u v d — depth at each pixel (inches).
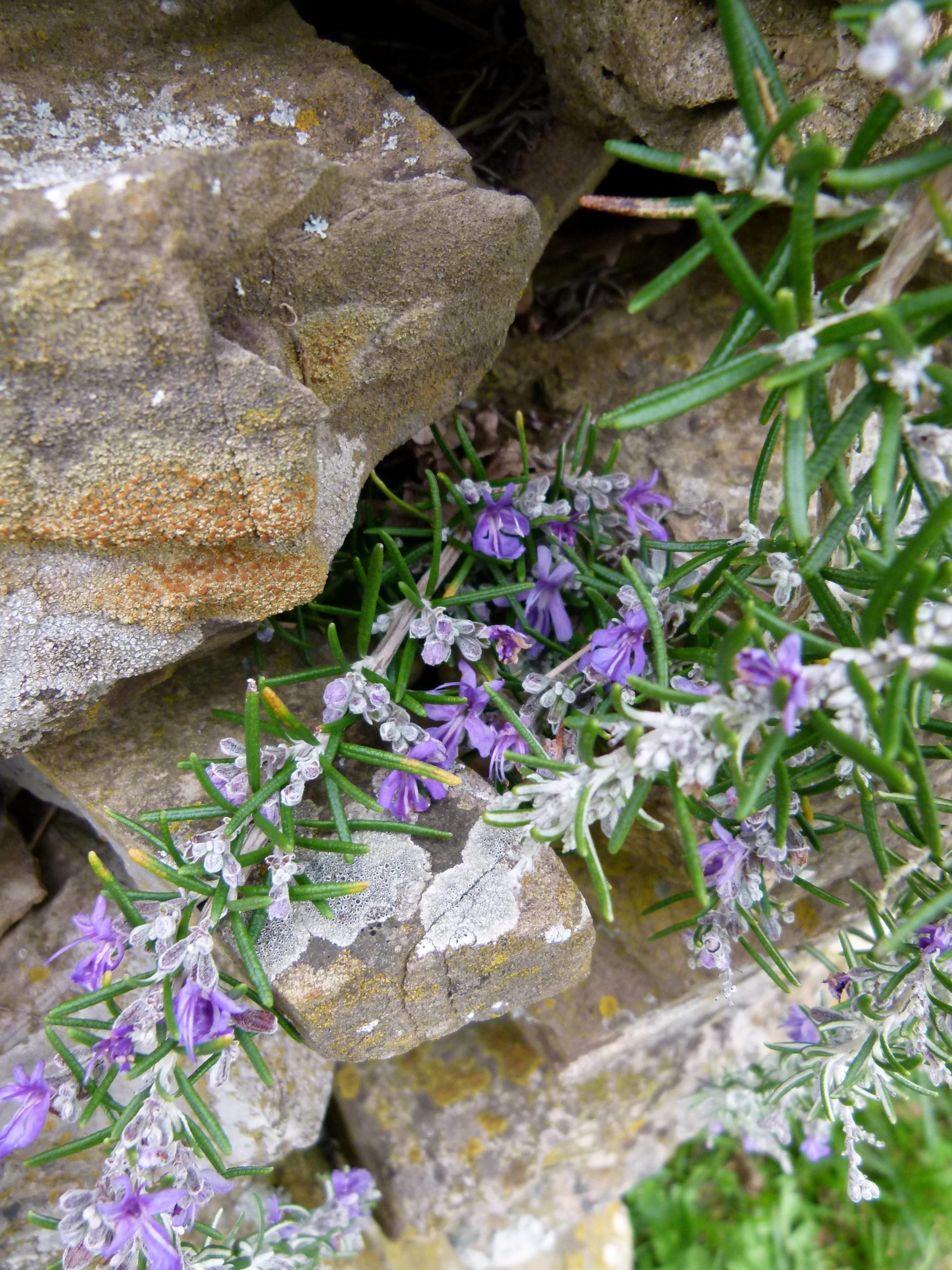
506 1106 15.4
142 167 6.7
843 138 9.1
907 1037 9.6
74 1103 8.5
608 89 10.1
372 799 8.9
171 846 8.4
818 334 6.5
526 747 9.7
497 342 9.7
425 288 8.7
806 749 8.7
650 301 6.8
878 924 9.5
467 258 8.7
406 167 8.6
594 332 13.3
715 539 10.7
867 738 7.9
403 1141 15.2
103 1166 11.7
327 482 8.6
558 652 10.4
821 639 7.5
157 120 8.3
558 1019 13.5
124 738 9.9
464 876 9.5
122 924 8.5
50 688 8.3
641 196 12.7
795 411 6.4
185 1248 10.0
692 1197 19.8
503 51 11.9
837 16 6.4
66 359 6.9
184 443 7.4
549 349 13.2
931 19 7.9
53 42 8.2
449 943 9.3
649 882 13.6
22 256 6.6
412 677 11.5
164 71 8.5
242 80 8.6
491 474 12.2
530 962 9.7
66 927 11.8
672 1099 16.9
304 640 10.4
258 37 8.9
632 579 8.6
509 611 10.9
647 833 12.1
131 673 8.6
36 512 7.5
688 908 13.4
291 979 9.0
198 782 9.4
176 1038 8.4
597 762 7.8
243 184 7.1
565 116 11.5
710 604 9.4
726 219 7.1
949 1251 19.5
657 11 8.9
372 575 9.1
